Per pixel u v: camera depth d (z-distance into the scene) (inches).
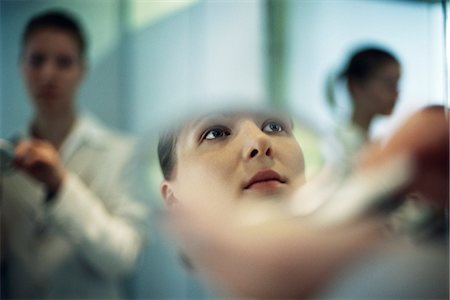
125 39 57.9
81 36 42.2
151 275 44.1
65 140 38.7
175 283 43.0
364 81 28.2
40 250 34.5
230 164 7.9
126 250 35.2
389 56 29.6
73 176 35.5
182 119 9.4
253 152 8.0
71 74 40.5
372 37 49.8
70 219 33.6
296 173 7.9
